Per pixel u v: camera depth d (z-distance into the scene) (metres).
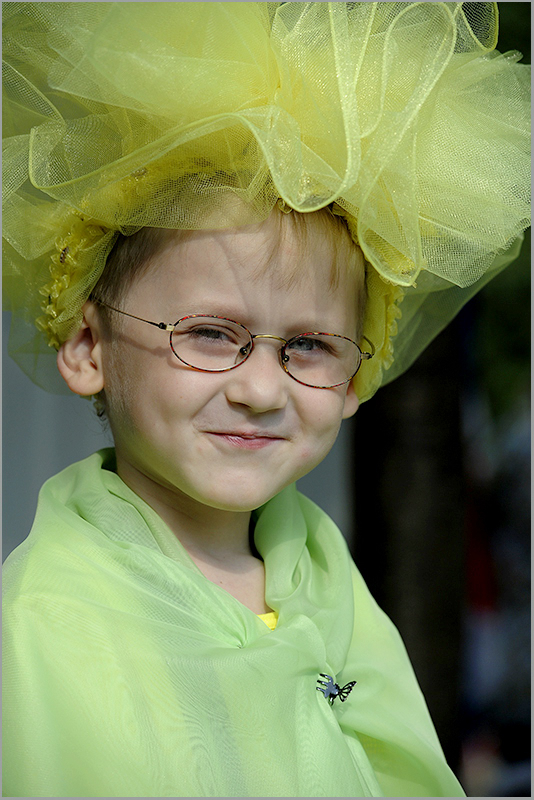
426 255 3.85
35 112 3.79
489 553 12.48
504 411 8.78
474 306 8.20
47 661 3.21
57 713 3.11
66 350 4.02
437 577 7.72
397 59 3.51
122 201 3.58
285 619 3.90
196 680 3.33
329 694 3.79
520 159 3.99
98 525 3.73
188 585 3.62
